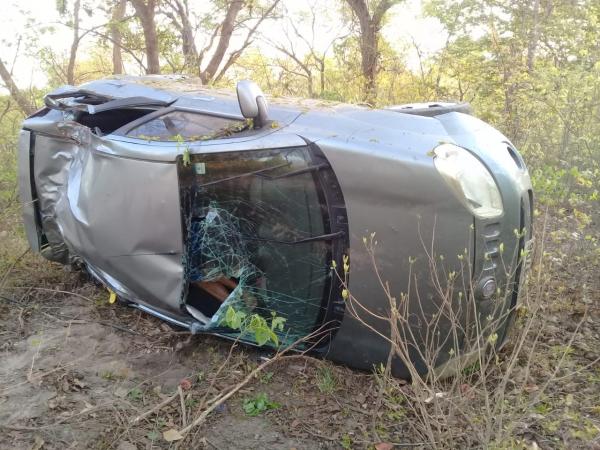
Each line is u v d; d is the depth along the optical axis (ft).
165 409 9.81
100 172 12.05
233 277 11.40
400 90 35.14
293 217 10.19
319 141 10.03
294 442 9.15
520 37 31.17
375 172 9.55
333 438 9.23
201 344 11.85
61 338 12.02
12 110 25.35
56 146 13.89
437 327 9.73
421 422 9.30
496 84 30.01
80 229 12.34
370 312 9.45
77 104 12.94
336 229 9.84
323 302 10.22
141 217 11.18
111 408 9.78
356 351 10.37
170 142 11.28
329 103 12.18
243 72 42.60
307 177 9.99
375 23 35.88
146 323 12.73
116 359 11.36
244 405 9.98
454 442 8.89
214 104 11.94
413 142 9.80
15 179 18.35
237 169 10.57
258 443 9.11
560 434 9.25
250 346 11.64
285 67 42.32
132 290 12.09
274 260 10.51
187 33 34.24
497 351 10.78
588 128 21.49
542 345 12.02
